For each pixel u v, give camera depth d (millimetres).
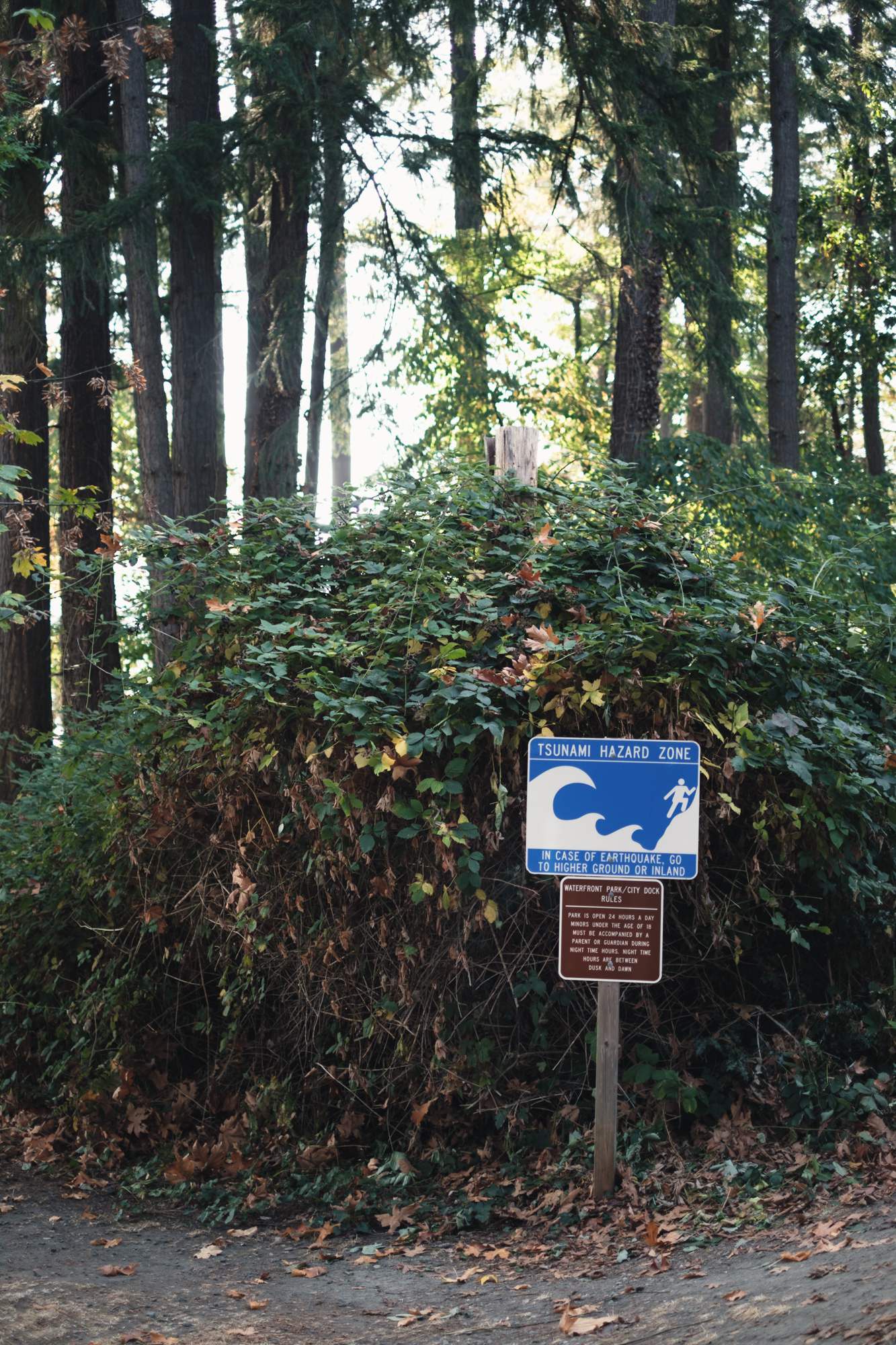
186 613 7020
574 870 5172
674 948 6055
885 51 19344
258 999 6363
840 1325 3439
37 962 7875
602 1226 5051
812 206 21984
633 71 13617
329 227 14195
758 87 20094
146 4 14766
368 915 6086
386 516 7055
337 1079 6074
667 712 5887
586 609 6270
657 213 14273
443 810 5711
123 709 7129
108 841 7051
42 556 7645
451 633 6094
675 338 25000
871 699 6855
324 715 6004
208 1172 6230
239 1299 4711
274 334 14203
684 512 7566
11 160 9203
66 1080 7445
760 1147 5473
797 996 6109
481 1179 5676
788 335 18750
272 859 6297
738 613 6199
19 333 14594
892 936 6402
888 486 18328
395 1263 5035
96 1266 5152
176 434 14641
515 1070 5996
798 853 6074
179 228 14500
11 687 14930
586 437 19500
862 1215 4590
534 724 5871
